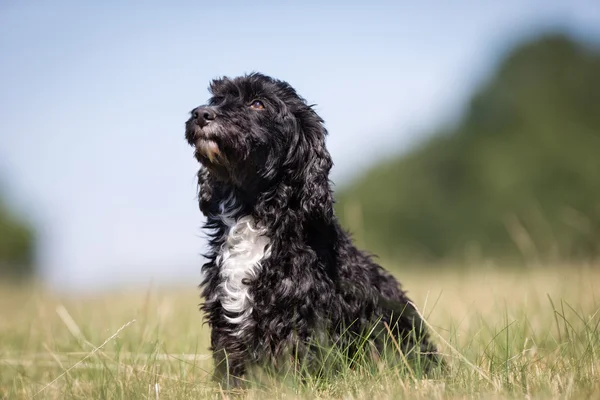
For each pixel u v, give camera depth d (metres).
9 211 62.81
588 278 11.53
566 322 7.79
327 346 7.43
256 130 8.11
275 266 7.62
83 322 10.50
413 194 51.06
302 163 8.30
